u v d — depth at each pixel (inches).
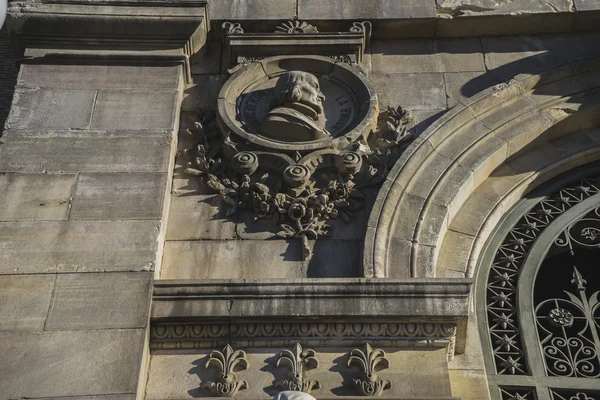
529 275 467.8
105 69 503.5
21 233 418.3
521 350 439.8
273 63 523.5
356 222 453.1
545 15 550.6
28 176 443.5
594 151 522.0
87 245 415.2
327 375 382.6
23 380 368.2
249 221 454.6
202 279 402.9
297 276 430.6
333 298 396.8
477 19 549.3
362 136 486.3
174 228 450.3
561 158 517.7
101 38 519.2
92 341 380.8
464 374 413.7
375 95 503.5
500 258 477.1
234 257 438.6
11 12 514.3
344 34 531.8
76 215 426.9
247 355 390.3
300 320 394.9
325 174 471.5
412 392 375.6
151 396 378.9
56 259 408.8
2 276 401.7
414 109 513.3
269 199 457.7
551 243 484.4
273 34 531.8
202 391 380.5
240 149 480.1
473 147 493.7
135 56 509.4
